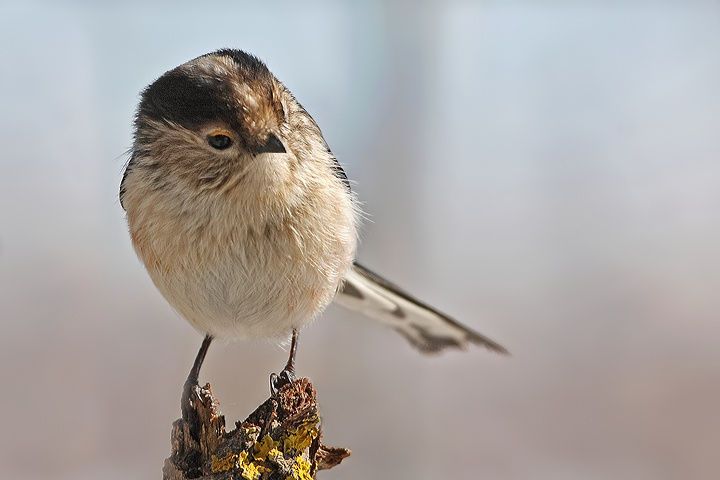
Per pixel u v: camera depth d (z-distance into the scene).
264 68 2.23
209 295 2.23
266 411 2.21
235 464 2.21
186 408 2.21
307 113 2.24
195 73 2.22
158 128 2.22
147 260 2.23
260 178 2.22
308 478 2.21
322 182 2.23
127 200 2.23
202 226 2.22
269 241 2.23
